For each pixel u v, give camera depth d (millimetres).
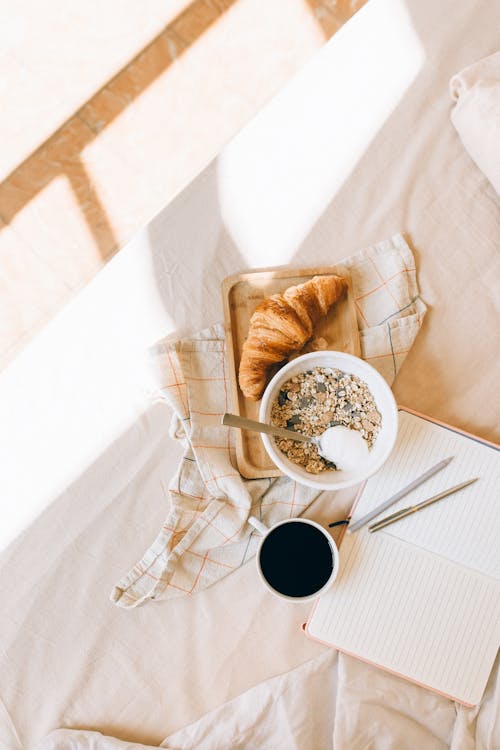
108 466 941
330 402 927
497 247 991
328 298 917
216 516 940
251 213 960
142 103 1548
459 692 915
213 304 961
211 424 953
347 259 974
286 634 947
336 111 959
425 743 908
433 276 993
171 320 952
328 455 896
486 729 892
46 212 1529
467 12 958
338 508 977
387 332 964
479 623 932
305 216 972
